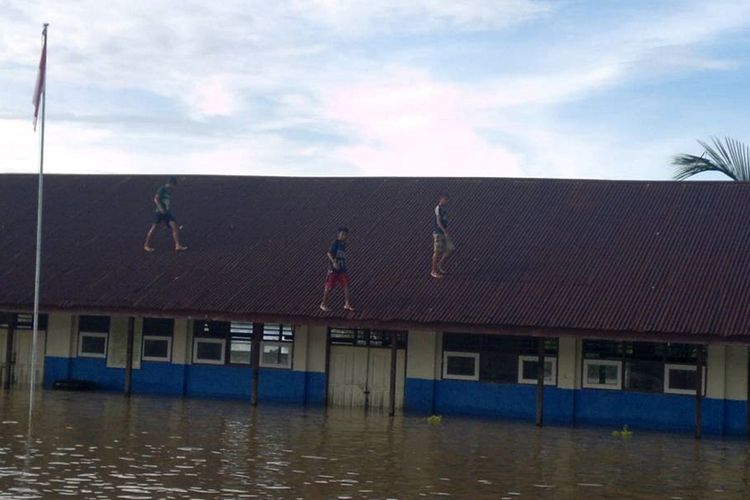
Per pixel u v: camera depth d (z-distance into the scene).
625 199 28.19
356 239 27.94
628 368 24.19
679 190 28.23
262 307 24.81
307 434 20.64
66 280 27.20
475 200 29.27
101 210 31.23
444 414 25.27
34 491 14.11
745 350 23.20
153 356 27.86
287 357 26.89
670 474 17.20
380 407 26.03
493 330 22.97
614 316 22.61
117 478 15.23
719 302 22.64
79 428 20.38
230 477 15.59
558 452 19.33
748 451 20.33
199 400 26.53
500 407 25.02
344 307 24.34
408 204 29.56
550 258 25.70
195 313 25.05
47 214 31.17
